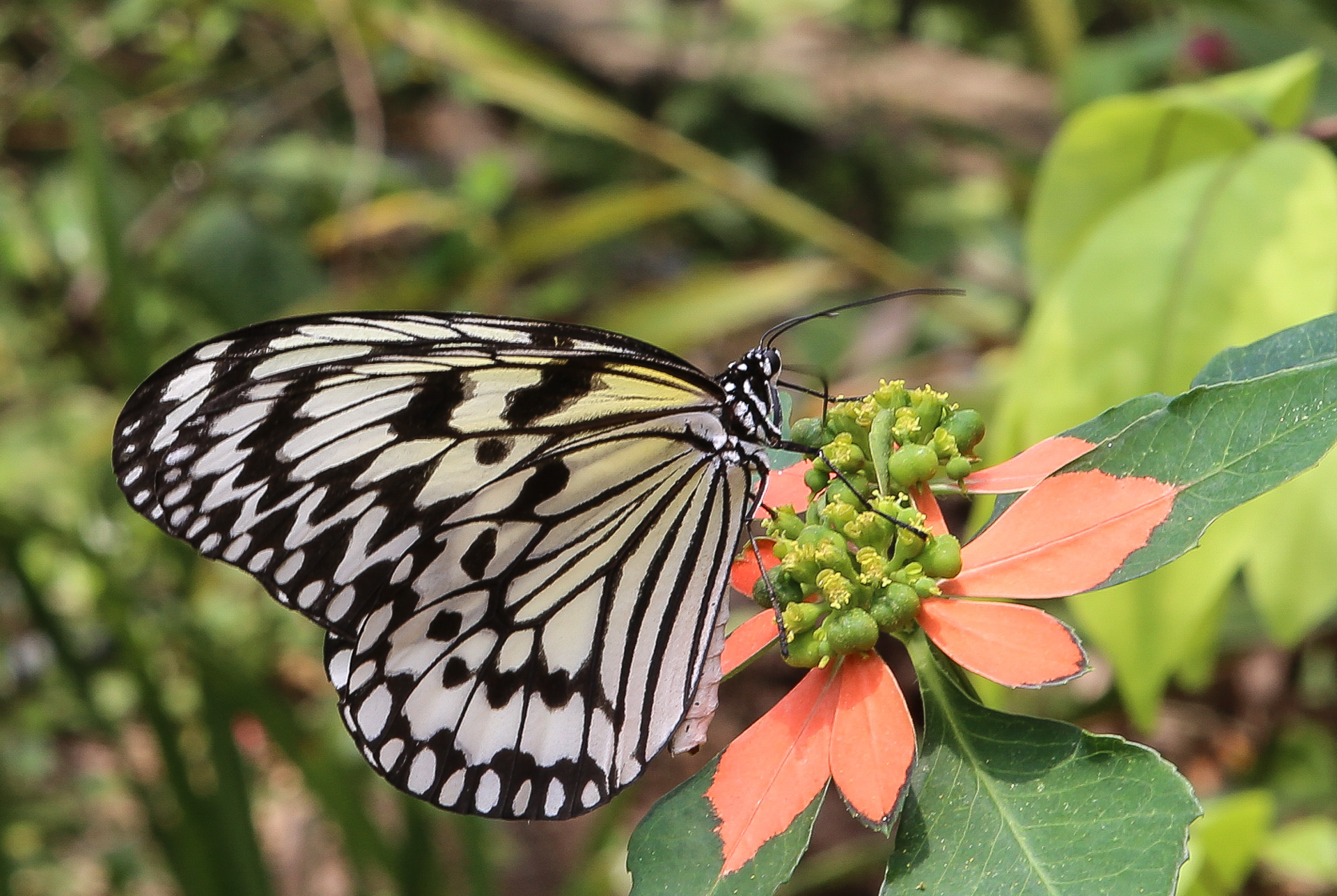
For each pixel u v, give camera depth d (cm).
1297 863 58
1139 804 42
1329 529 53
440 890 61
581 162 102
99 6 98
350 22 74
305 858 74
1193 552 51
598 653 46
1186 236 52
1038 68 101
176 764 60
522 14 100
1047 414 53
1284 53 70
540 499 46
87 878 71
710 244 100
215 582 76
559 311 89
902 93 98
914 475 44
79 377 85
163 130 91
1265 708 69
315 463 46
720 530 46
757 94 98
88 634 72
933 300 73
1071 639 43
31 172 94
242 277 85
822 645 43
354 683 46
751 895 42
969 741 43
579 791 46
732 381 46
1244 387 43
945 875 42
